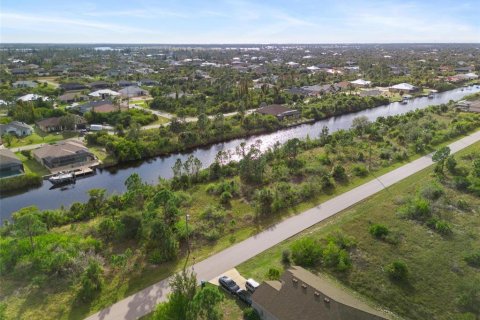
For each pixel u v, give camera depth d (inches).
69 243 1653.5
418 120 3873.0
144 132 3570.4
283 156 2854.3
